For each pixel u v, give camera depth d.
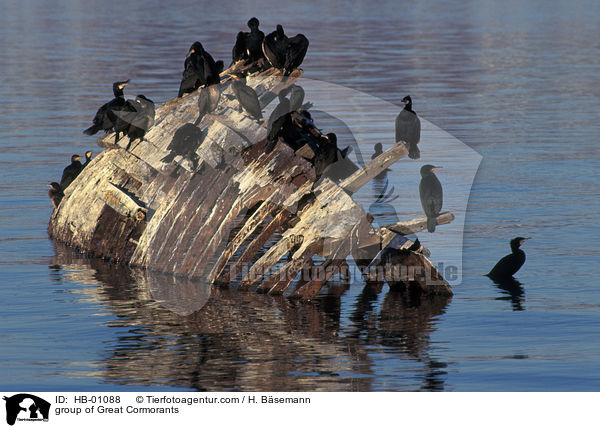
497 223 22.47
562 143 33.09
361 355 14.45
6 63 57.16
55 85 48.25
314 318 16.31
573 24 86.00
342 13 102.88
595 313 16.27
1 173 29.08
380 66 54.94
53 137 34.91
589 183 26.86
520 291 17.62
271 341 15.13
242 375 13.68
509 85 48.06
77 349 14.73
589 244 20.72
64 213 22.22
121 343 15.00
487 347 14.74
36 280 18.73
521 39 72.12
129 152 20.98
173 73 51.62
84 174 22.23
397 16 98.56
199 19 93.50
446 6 116.06
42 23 89.69
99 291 17.94
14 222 23.69
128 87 46.22
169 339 15.23
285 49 20.02
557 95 44.66
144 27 83.75
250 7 113.88
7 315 16.42
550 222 22.59
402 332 15.51
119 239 20.39
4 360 14.28
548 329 15.53
